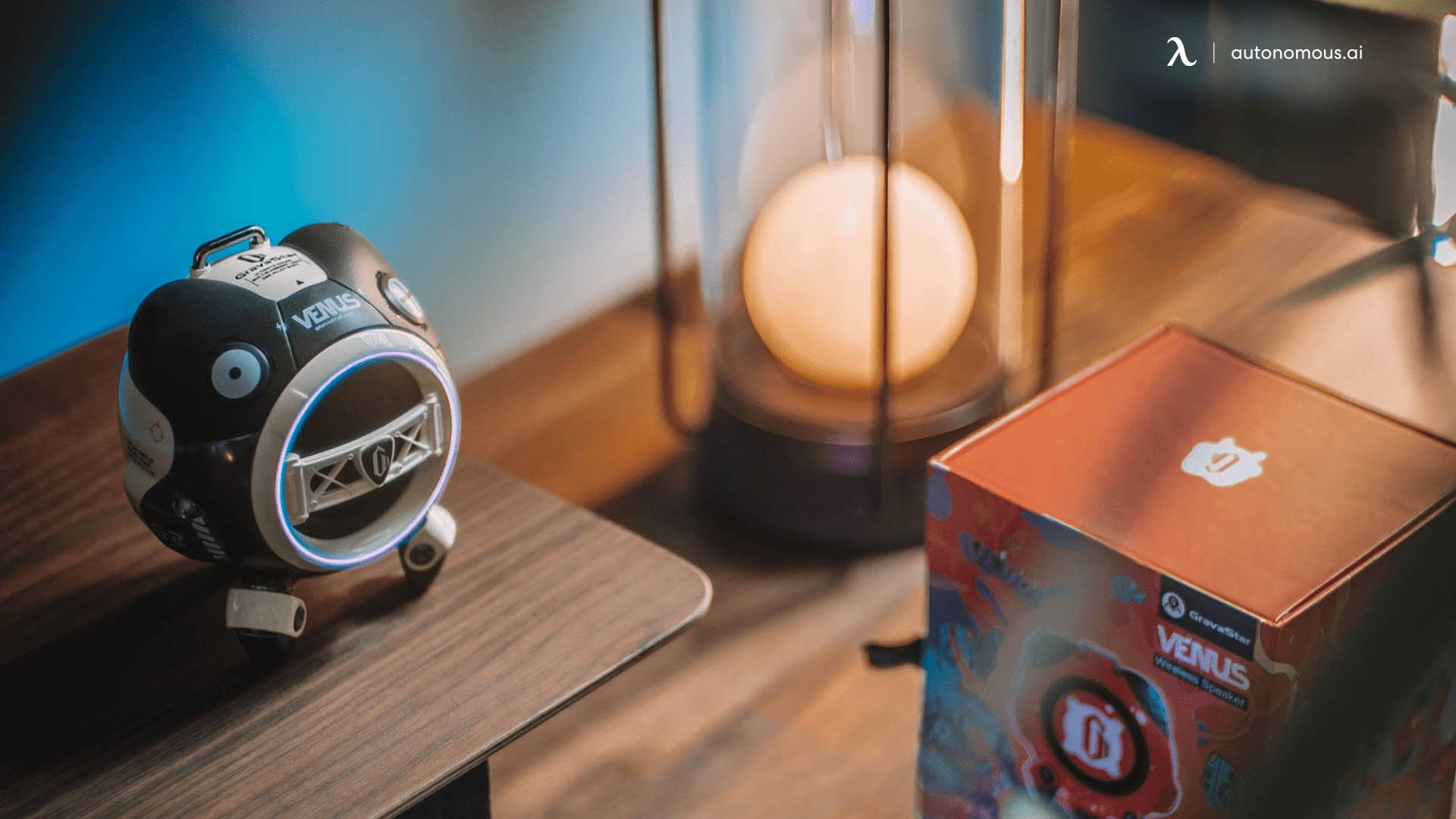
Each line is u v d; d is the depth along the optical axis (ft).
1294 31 3.12
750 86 3.23
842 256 2.90
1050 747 1.96
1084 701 1.89
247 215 2.77
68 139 2.44
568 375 3.42
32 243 2.46
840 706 2.67
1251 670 1.67
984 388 3.06
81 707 1.79
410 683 1.81
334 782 1.69
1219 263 3.25
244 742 1.74
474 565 1.98
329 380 1.70
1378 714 1.91
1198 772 1.79
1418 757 2.05
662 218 2.97
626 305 3.60
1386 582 1.79
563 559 2.00
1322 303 3.02
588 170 3.39
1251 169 3.39
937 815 2.20
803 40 3.27
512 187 3.25
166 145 2.58
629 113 3.42
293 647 1.84
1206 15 3.34
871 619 2.86
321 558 1.79
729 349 3.17
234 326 1.68
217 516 1.72
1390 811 2.05
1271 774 1.77
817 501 2.99
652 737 2.62
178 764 1.71
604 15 3.25
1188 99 3.48
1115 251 3.36
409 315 1.81
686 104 3.53
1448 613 1.95
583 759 2.58
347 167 2.91
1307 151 3.22
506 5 3.05
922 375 3.10
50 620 1.92
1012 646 1.95
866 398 3.03
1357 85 2.99
